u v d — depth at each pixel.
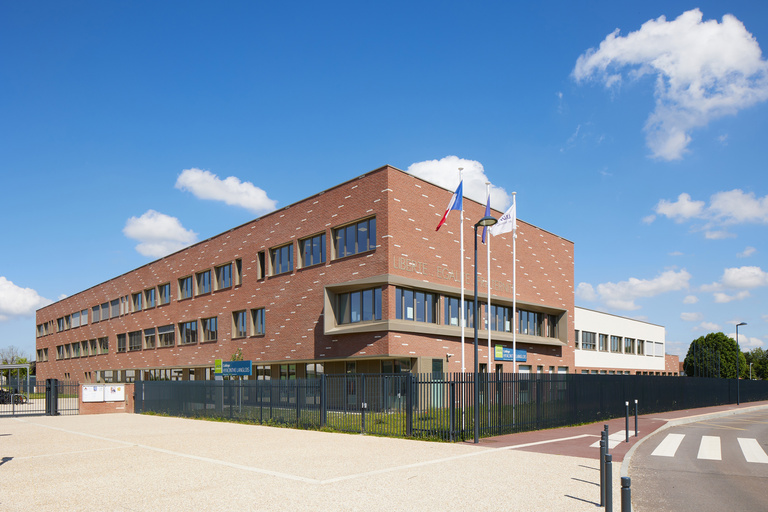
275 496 9.46
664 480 11.50
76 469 12.40
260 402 24.97
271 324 34.06
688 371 87.56
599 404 25.11
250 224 36.81
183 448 15.85
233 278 37.97
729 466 13.43
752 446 17.27
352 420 20.45
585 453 14.51
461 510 8.58
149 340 48.38
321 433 20.05
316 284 31.00
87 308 61.62
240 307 36.97
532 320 38.50
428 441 17.16
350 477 11.10
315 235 31.70
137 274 51.06
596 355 50.88
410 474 11.41
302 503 8.97
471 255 32.31
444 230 30.41
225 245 39.16
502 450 14.99
